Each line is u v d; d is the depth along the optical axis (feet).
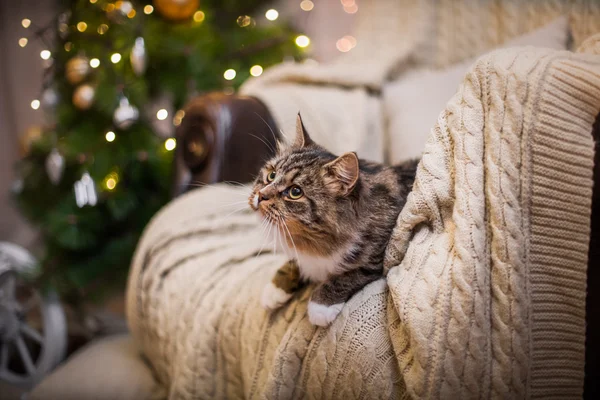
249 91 4.97
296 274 2.92
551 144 2.57
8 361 5.43
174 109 6.15
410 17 5.12
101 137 5.40
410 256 2.66
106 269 5.55
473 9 4.85
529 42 3.95
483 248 2.56
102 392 3.86
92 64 5.11
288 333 2.75
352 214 2.79
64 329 5.05
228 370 3.15
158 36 5.38
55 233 5.32
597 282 2.70
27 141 5.78
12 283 5.02
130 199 5.50
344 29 6.88
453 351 2.47
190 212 3.79
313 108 4.52
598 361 2.75
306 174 2.85
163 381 3.75
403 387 2.57
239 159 4.18
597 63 2.68
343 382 2.61
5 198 7.34
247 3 6.41
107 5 5.22
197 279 3.42
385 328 2.62
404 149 4.16
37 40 6.67
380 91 4.88
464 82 2.78
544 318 2.61
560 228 2.58
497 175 2.59
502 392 2.51
